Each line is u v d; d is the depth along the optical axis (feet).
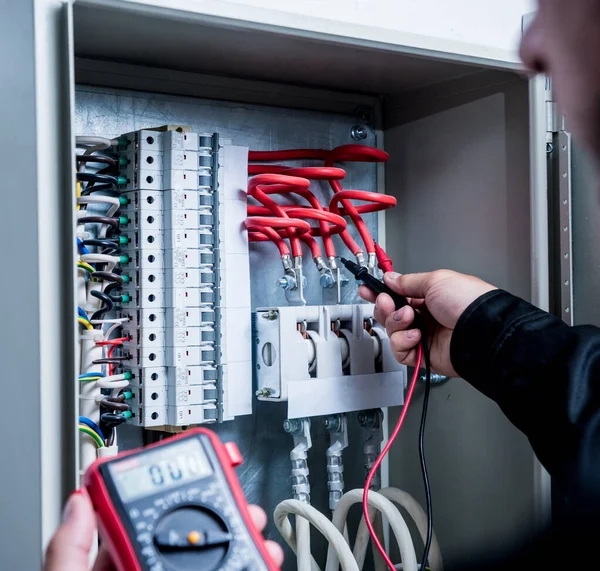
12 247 2.29
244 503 1.66
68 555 1.44
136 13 2.35
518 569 1.26
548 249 3.31
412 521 3.95
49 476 2.11
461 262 3.67
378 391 3.51
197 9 2.39
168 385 3.04
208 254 3.10
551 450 2.38
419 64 3.37
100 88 3.26
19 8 2.24
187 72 3.45
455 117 3.69
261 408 3.72
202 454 1.68
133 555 1.50
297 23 2.56
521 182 3.34
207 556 1.55
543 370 2.55
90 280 3.00
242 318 3.27
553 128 3.29
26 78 2.19
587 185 3.18
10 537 2.31
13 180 2.28
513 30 3.07
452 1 2.92
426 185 3.88
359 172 4.09
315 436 3.90
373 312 3.55
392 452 4.10
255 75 3.56
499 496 3.51
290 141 3.81
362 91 3.96
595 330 2.65
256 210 3.51
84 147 3.05
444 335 3.26
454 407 3.76
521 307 2.84
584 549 1.19
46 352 2.12
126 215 3.09
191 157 3.06
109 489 1.55
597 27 0.79
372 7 2.72
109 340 2.96
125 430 3.30
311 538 3.86
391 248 4.10
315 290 3.91
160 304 3.04
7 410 2.33
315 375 3.38
